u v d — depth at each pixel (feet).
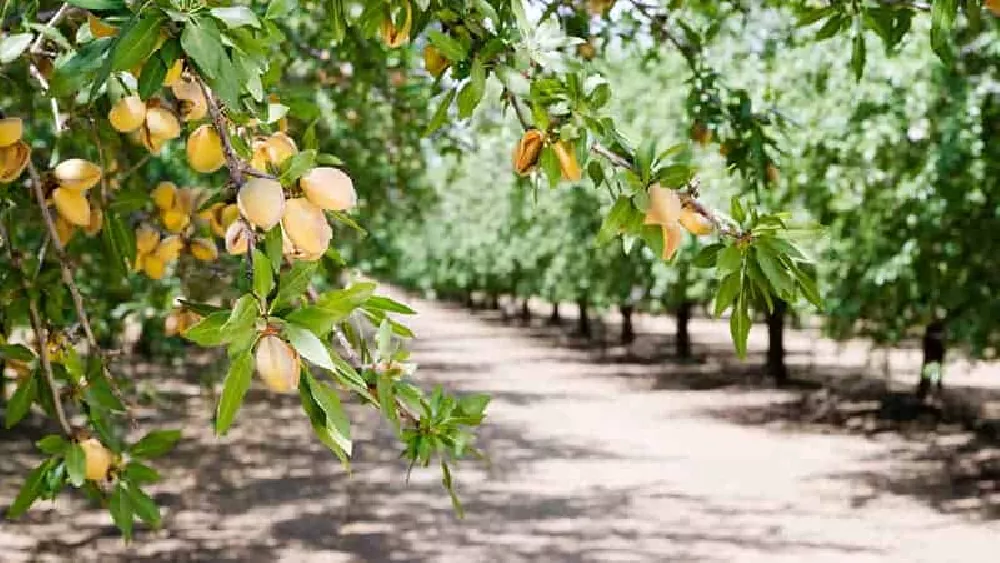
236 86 4.78
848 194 39.42
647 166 6.22
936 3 6.84
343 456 4.71
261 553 27.63
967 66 34.65
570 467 42.52
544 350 107.14
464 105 6.66
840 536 31.12
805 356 96.17
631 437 50.83
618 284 83.97
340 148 24.77
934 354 56.54
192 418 49.73
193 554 26.99
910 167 37.52
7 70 8.78
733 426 54.49
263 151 6.02
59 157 8.99
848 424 54.08
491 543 29.76
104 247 8.04
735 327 6.53
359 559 27.55
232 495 34.81
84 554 26.27
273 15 5.78
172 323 7.72
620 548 29.45
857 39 9.21
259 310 4.51
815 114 38.99
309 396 4.83
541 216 94.58
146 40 4.67
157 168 14.97
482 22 6.86
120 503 7.23
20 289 8.18
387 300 5.94
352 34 17.30
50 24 6.02
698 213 6.41
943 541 30.60
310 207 4.99
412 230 107.86
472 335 130.00
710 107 11.94
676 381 76.43
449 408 6.88
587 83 6.63
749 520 33.24
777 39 34.88
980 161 34.88
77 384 7.64
